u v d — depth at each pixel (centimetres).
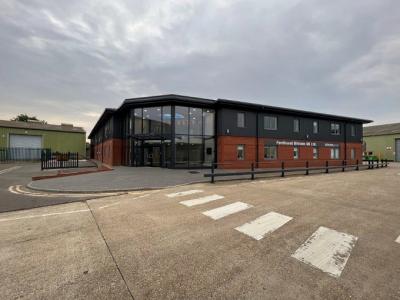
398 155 3994
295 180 1243
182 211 635
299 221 556
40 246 414
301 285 299
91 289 288
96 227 512
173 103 1931
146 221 550
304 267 345
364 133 4706
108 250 397
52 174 1598
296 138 2419
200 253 388
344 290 290
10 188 1044
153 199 786
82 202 761
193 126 2005
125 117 2350
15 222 550
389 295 281
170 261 360
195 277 316
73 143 4341
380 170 1997
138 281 306
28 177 1444
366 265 354
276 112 2298
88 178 1288
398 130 4088
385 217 596
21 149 3803
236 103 2012
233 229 499
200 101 1947
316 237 460
